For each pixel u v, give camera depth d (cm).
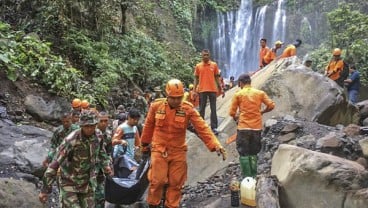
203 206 635
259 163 747
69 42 1304
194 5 2834
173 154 534
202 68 909
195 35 2919
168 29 2455
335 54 1162
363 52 1722
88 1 1457
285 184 570
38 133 851
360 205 512
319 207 540
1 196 596
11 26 1227
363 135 742
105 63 1332
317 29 2680
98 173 536
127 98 1366
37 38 1185
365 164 639
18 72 1035
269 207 520
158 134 534
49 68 1076
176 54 2173
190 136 826
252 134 657
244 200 602
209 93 904
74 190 461
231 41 3022
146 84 1580
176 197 542
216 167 783
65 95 1069
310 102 901
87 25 1482
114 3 1599
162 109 526
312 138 746
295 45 1206
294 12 2822
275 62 1161
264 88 947
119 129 673
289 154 594
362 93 1661
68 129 573
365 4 2308
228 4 3119
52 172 453
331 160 555
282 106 915
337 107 895
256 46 2936
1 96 970
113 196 591
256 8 2998
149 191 542
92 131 452
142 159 603
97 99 1195
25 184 644
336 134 728
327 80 920
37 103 995
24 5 1298
